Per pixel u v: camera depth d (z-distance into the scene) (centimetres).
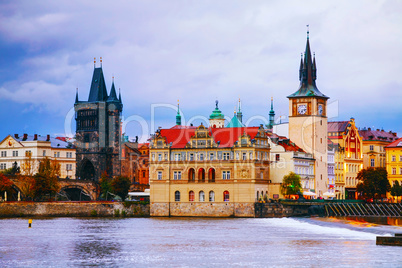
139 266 15100
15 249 17562
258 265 15038
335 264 14962
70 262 15625
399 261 15162
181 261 15625
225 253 16675
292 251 16775
